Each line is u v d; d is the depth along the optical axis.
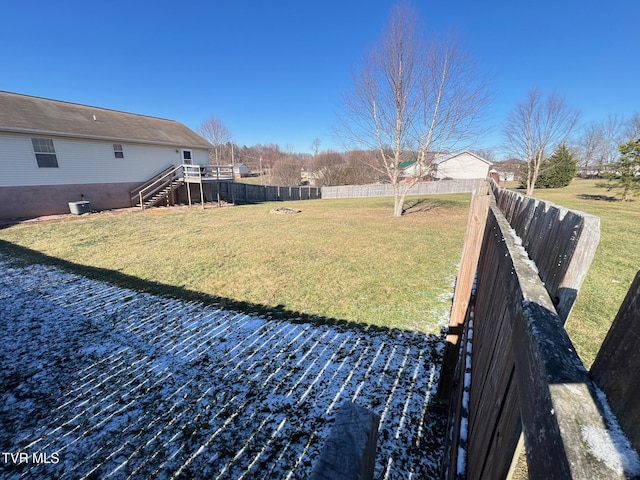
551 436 0.36
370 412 0.69
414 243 7.68
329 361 3.07
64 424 2.37
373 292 4.70
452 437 1.64
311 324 3.79
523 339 0.58
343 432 0.66
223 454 2.12
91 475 1.99
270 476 1.97
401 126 11.45
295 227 9.95
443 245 7.47
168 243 7.77
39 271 5.72
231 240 8.09
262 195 21.09
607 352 0.36
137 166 14.51
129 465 2.05
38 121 11.52
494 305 1.15
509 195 2.08
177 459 2.09
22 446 2.19
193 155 17.08
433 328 3.65
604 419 0.33
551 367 0.42
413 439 2.18
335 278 5.30
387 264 6.04
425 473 1.94
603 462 0.29
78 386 2.78
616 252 5.60
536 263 0.87
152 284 5.09
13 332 3.65
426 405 2.48
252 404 2.54
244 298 4.55
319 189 25.11
